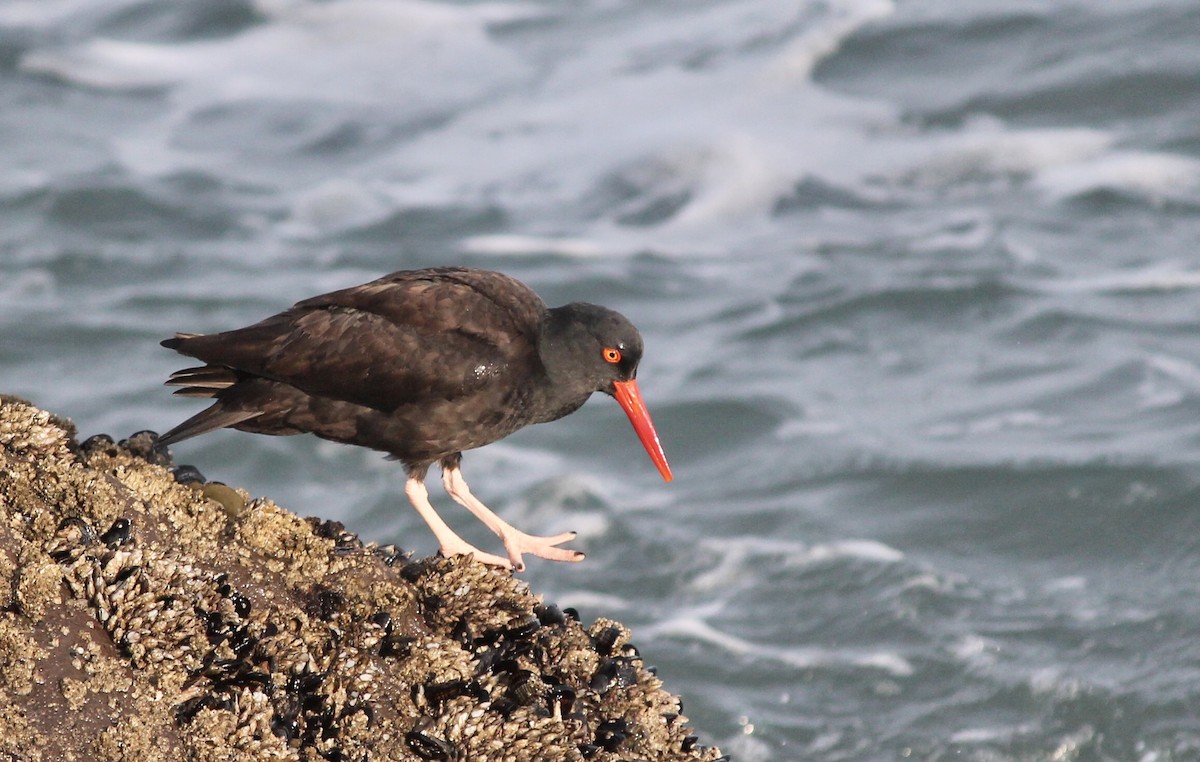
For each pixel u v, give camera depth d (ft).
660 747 19.95
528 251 81.00
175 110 101.30
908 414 61.93
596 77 102.06
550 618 20.77
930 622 47.34
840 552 51.31
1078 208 81.71
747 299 74.18
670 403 63.31
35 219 83.30
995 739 42.24
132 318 71.26
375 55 109.50
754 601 49.26
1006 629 46.75
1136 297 71.46
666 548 52.26
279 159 94.12
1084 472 55.47
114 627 17.35
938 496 54.85
